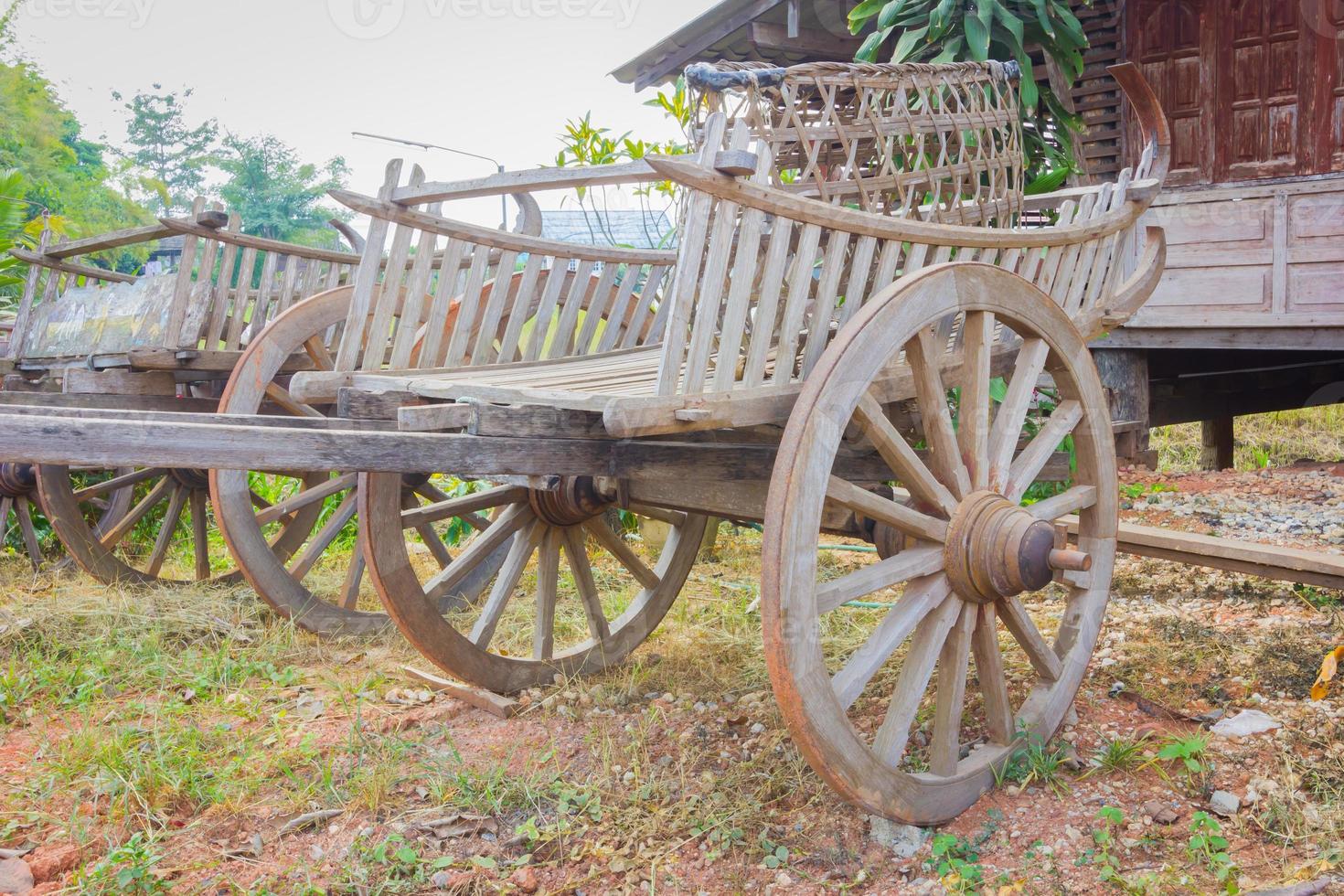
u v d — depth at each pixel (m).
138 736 3.32
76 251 5.35
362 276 3.33
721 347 2.46
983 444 2.83
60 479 5.06
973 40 6.88
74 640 4.40
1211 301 7.60
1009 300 2.86
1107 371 7.88
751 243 2.45
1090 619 3.25
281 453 2.14
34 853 2.61
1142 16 7.87
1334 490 6.84
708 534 6.11
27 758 3.23
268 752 3.27
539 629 4.01
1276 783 2.83
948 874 2.52
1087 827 2.71
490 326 3.75
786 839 2.73
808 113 2.76
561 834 2.77
